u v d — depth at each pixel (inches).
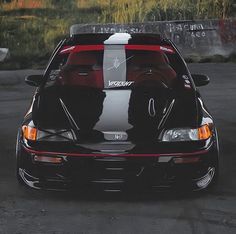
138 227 160.1
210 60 560.4
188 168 173.9
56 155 173.6
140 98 199.6
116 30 559.2
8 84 450.0
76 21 639.8
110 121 182.2
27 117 194.1
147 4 637.3
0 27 622.2
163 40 247.1
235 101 374.3
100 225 161.9
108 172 171.8
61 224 162.9
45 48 604.1
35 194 190.5
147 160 170.7
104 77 218.2
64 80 217.8
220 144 263.6
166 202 182.1
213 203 181.0
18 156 183.9
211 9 638.5
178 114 187.9
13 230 157.8
